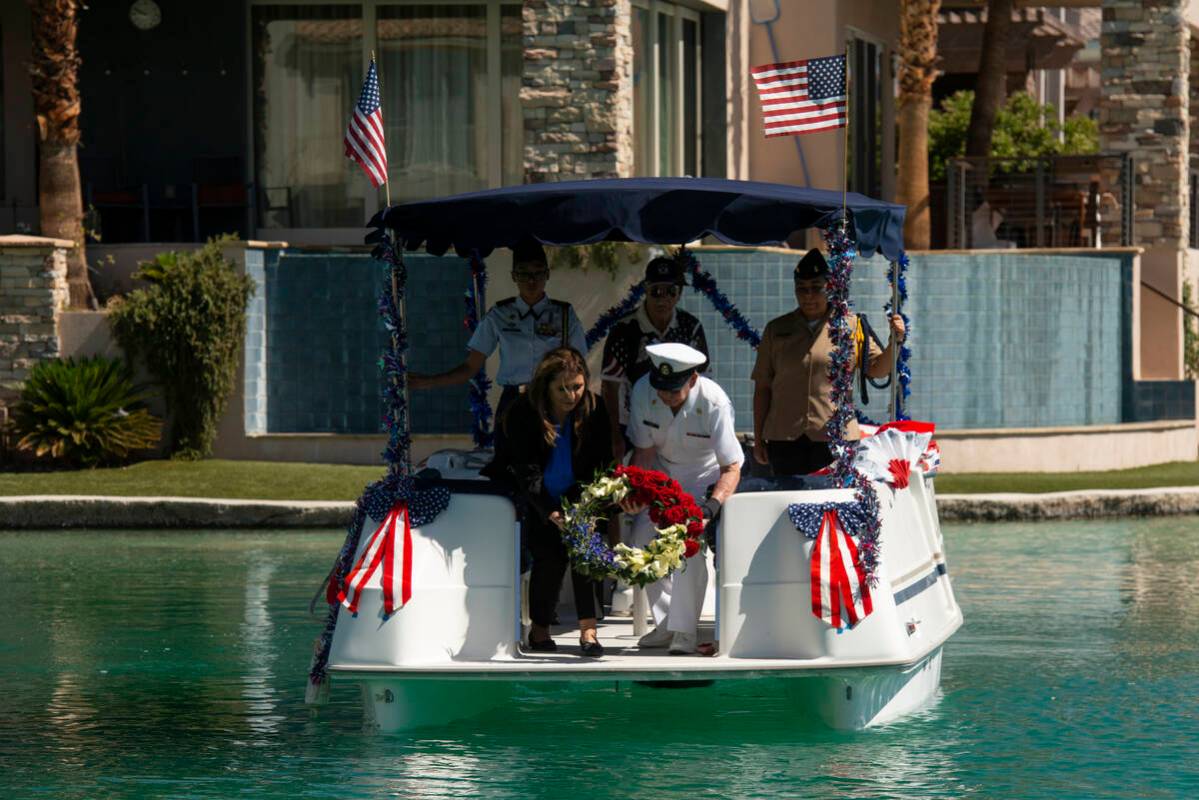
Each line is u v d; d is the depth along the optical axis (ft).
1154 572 168.96
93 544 191.83
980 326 254.06
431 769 93.40
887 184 324.60
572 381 99.04
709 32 280.51
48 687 117.91
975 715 107.24
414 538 96.78
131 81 282.97
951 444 241.96
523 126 261.65
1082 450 250.98
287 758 96.58
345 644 96.02
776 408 110.83
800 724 104.68
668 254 230.07
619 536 104.83
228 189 279.28
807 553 95.66
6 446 238.89
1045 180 287.48
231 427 242.78
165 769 94.43
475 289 124.88
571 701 112.27
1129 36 283.59
